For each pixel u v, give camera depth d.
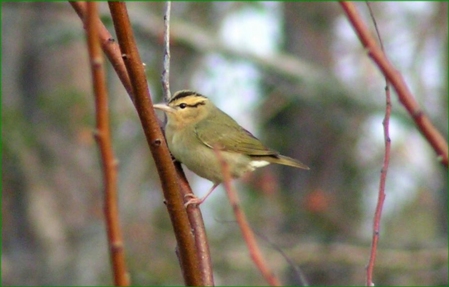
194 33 16.75
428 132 3.74
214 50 16.59
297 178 17.44
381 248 15.98
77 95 17.39
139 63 4.70
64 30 17.14
